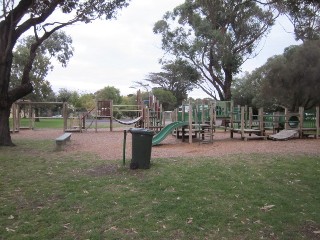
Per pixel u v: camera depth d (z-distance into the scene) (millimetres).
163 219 4879
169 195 5977
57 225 4645
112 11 15039
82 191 6250
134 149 8133
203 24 29766
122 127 29172
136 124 23438
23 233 4410
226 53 31906
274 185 6762
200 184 6699
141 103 23672
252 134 17609
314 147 12516
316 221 4867
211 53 32875
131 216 4980
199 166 8500
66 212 5172
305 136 17359
